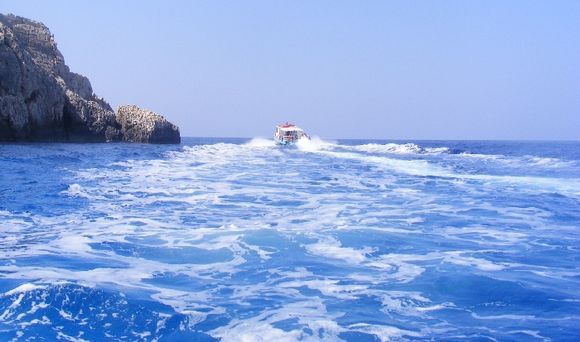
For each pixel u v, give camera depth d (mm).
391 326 5957
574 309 6559
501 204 15195
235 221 11898
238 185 19094
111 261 8281
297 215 12891
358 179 22016
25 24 63844
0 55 44312
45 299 6270
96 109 60062
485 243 10180
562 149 64625
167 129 64750
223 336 5621
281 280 7609
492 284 7512
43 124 50594
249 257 8805
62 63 64312
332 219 12383
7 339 5258
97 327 5707
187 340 5500
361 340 5566
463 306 6652
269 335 5664
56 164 23797
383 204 14984
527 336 5691
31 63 48906
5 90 45219
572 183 20781
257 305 6566
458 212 13766
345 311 6418
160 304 6461
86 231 10391
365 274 7965
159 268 8047
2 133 45000
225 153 41000
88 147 41656
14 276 7105
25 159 25047
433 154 46000
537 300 6875
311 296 6949
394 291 7184
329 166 29312
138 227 10930
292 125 70125
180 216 12398
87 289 6695
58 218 11625
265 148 54812
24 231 10203
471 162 33781
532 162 33562
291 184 19828
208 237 10133
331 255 9055
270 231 10734
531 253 9414
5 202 13289
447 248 9719
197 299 6727
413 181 21312
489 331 5836
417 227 11633
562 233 11227
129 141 62406
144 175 21297
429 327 5941
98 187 16859
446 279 7738
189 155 36438
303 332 5750
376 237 10438
